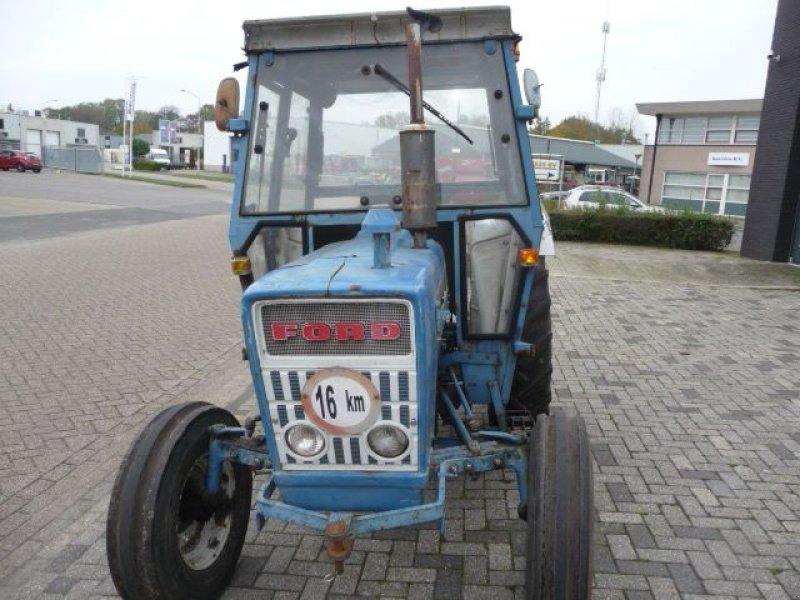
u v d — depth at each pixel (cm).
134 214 2242
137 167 6159
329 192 342
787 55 1282
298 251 345
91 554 350
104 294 961
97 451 468
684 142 3177
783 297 1009
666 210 1658
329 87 343
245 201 343
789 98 1278
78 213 2191
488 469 279
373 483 256
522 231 332
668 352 699
